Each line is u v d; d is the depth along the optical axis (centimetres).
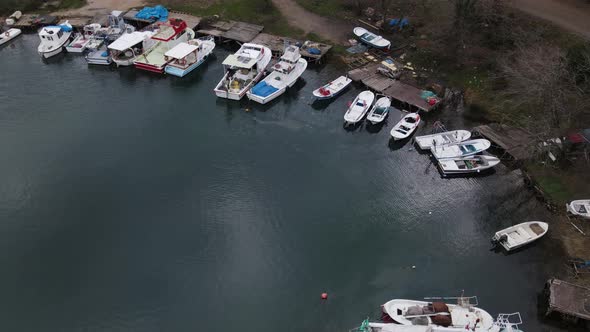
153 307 4334
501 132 5869
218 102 6744
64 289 4478
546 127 5200
